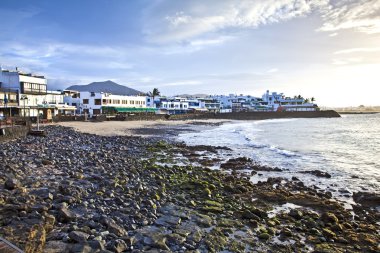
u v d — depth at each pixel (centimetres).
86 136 4200
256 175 2227
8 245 582
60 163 1861
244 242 992
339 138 5391
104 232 884
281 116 15888
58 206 1021
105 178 1593
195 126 8262
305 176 2231
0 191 1131
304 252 959
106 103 9819
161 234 948
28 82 6488
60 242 792
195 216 1173
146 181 1691
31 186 1262
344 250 988
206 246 927
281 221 1231
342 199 1650
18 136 3222
